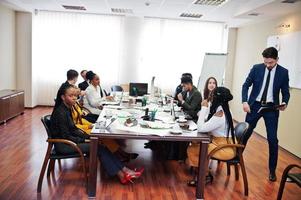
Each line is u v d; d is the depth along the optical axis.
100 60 7.59
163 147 4.04
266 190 3.20
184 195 2.96
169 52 7.69
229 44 7.66
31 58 7.14
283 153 4.73
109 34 7.53
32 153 3.98
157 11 6.63
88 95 4.65
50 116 3.01
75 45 7.49
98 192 2.92
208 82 3.92
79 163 3.65
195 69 7.75
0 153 3.94
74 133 3.07
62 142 2.77
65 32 7.41
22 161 3.66
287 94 3.48
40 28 7.36
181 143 3.76
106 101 4.75
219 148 2.85
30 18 7.00
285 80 3.45
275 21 5.59
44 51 7.45
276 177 3.55
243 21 6.69
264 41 6.03
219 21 7.50
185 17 7.24
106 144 3.62
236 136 3.07
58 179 3.17
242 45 7.21
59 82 7.59
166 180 3.31
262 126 5.76
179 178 3.38
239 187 3.24
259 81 3.55
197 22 7.62
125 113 3.68
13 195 2.77
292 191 3.19
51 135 2.85
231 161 3.00
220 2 5.32
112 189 3.01
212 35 7.71
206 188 3.17
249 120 3.65
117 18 7.49
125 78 7.74
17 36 7.04
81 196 2.81
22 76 7.19
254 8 4.79
